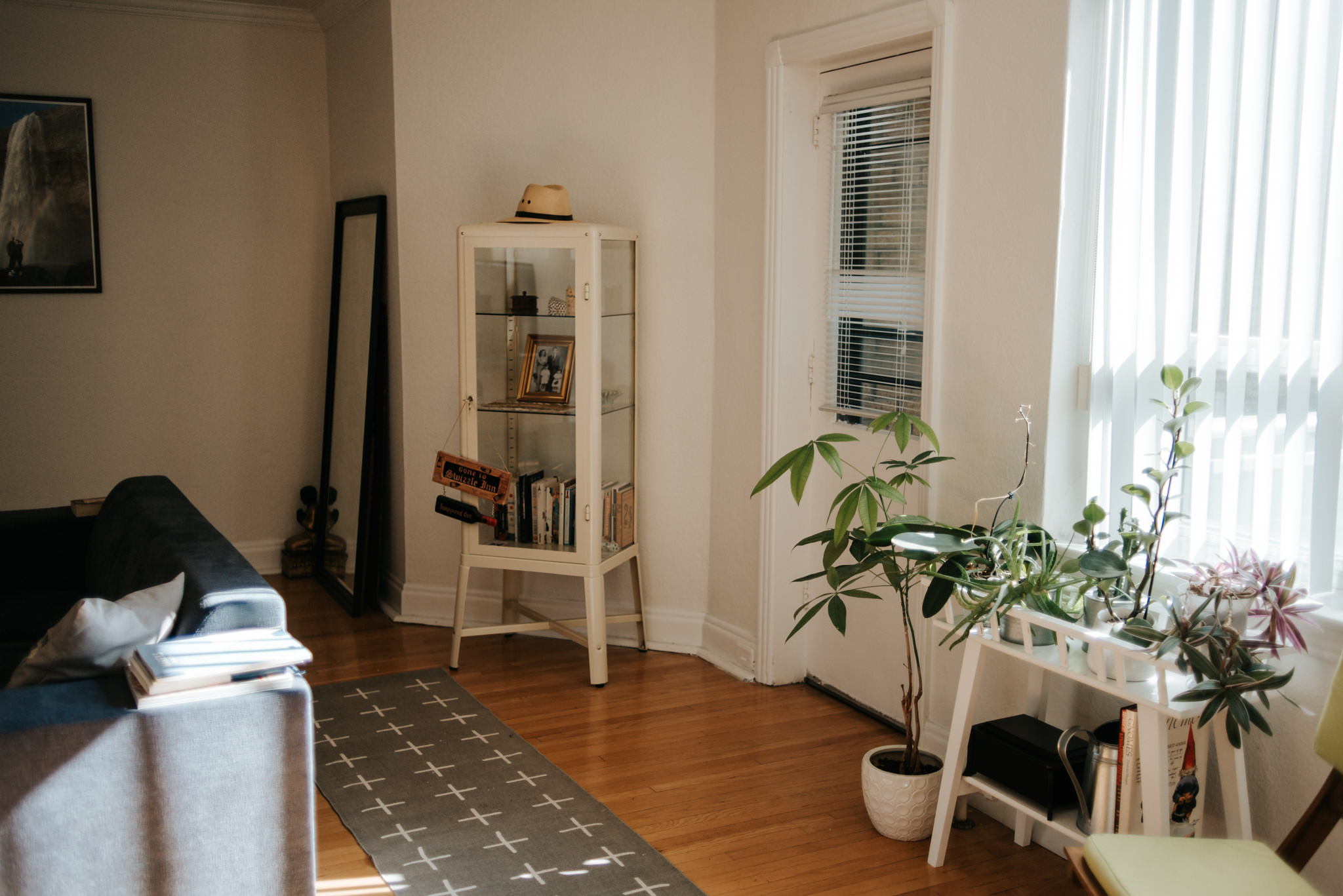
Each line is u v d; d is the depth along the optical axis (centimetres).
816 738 327
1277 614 185
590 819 272
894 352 324
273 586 490
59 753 188
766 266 352
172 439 484
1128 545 216
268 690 205
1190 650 185
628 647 411
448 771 299
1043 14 247
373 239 441
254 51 475
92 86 451
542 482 369
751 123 357
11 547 347
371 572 450
